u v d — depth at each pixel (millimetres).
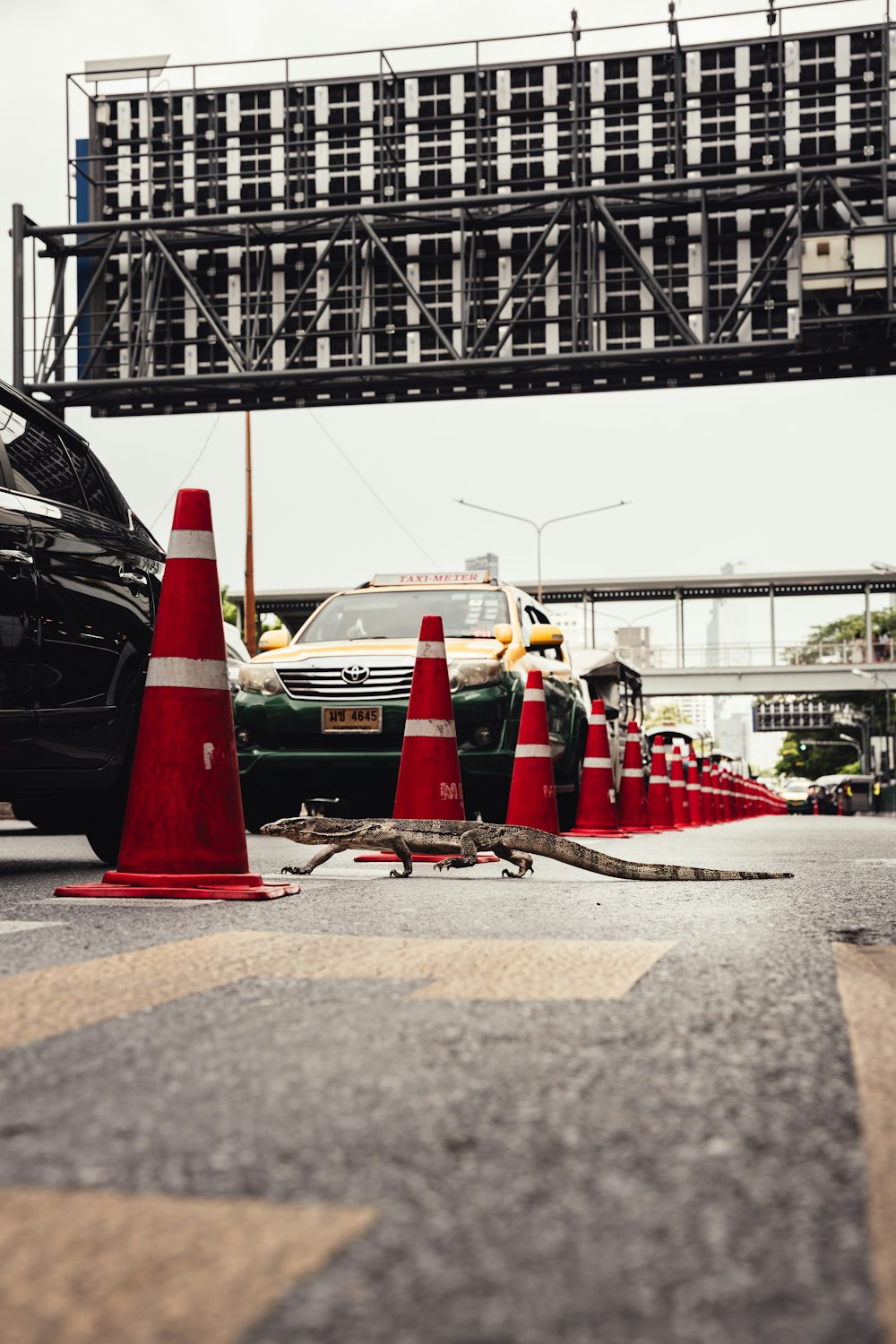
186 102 26297
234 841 5262
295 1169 1756
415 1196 1646
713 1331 1257
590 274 24234
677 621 77375
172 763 5219
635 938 3963
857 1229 1529
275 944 3727
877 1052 2434
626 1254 1453
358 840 6434
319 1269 1409
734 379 24422
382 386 25344
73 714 6246
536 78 25438
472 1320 1282
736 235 24781
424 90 25781
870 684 67938
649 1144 1870
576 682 11859
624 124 25141
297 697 9172
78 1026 2643
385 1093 2143
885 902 5223
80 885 5180
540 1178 1719
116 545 6668
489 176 25531
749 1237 1502
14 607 5898
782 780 132125
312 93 26047
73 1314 1297
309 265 25906
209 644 5234
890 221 23406
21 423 6371
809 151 24672
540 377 24922
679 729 32688
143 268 25547
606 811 12234
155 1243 1482
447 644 9445
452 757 7375
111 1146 1861
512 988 3049
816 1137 1905
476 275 25453
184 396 25922
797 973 3297
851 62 24562
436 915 4582
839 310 23078
